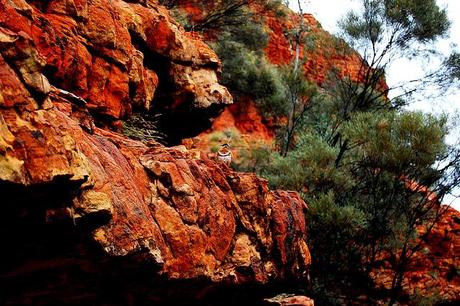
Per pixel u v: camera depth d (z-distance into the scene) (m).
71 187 4.21
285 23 34.50
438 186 16.92
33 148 3.89
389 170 15.83
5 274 4.68
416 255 20.86
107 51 7.74
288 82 21.66
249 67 24.61
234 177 7.91
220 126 27.28
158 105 10.87
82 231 4.50
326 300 16.17
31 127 3.94
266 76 24.70
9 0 4.62
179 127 11.95
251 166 21.25
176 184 6.21
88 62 7.28
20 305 5.24
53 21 6.85
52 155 4.01
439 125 15.47
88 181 4.48
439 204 17.69
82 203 4.43
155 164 6.06
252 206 7.96
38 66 4.16
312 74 28.34
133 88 8.67
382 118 16.27
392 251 17.72
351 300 16.70
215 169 7.43
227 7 21.41
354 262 16.45
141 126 9.24
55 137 4.12
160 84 10.59
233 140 25.22
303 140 19.55
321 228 15.82
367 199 17.39
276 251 8.38
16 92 3.91
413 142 15.06
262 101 24.91
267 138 27.62
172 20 11.22
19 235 4.23
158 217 5.86
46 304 5.37
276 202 8.70
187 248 6.10
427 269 21.00
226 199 7.33
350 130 16.50
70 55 6.78
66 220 4.25
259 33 25.52
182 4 20.78
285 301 8.81
